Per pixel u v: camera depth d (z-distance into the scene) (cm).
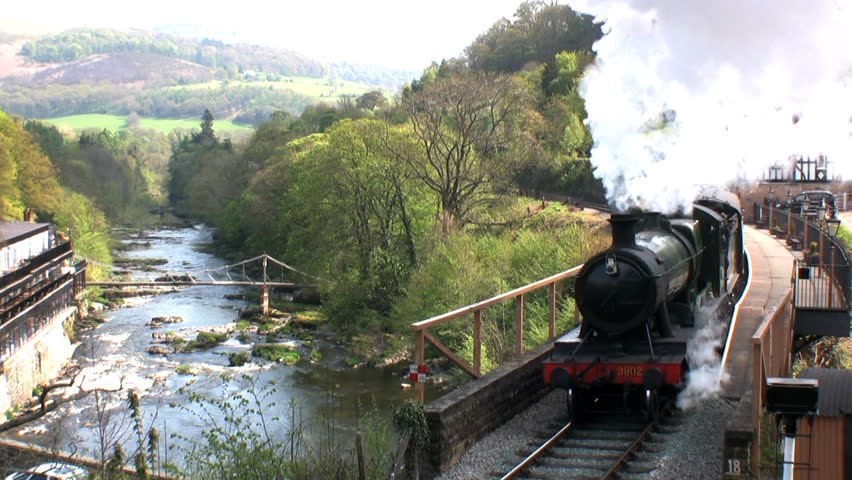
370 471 1333
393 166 5284
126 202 12700
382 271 5100
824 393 1288
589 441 1508
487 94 5425
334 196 5509
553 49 11244
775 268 2988
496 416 1603
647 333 1614
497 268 4038
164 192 16950
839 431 1228
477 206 5506
